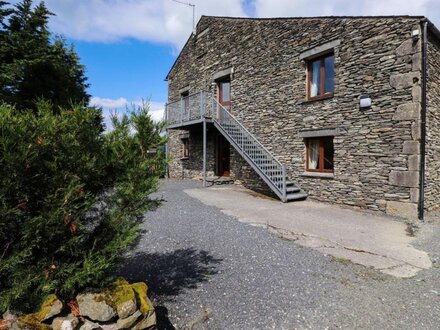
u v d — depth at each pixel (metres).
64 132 1.85
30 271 1.77
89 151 2.01
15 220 1.74
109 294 1.91
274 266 3.67
